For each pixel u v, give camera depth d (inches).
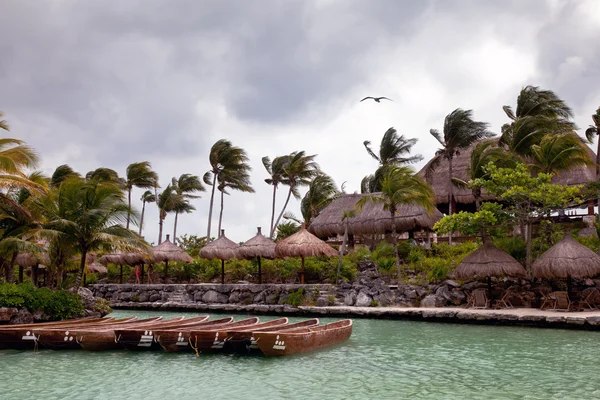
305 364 529.3
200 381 462.3
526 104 1318.9
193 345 582.2
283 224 1633.9
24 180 800.9
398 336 710.5
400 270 1082.7
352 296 1018.7
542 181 917.8
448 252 1171.3
